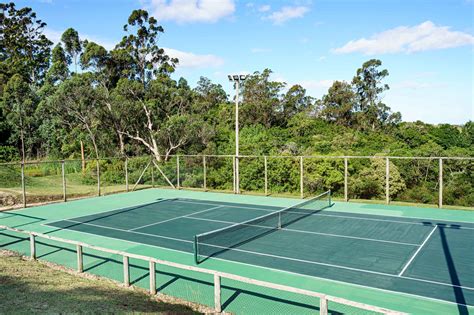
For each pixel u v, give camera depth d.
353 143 40.88
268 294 7.46
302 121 50.38
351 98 56.28
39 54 63.72
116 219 14.98
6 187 22.98
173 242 11.55
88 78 36.06
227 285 7.97
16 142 42.44
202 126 35.22
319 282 8.14
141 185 24.84
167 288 7.83
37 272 8.33
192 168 25.47
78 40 47.69
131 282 8.20
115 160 31.38
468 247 10.53
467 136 45.69
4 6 64.19
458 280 8.15
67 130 41.28
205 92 69.81
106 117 36.44
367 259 9.62
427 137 47.00
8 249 10.88
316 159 23.06
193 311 6.60
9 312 5.66
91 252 10.52
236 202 18.75
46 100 36.47
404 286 7.87
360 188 22.91
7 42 62.81
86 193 21.47
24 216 15.73
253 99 56.88
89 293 6.98
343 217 14.72
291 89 60.59
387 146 40.31
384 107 54.75
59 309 5.95
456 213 15.27
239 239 11.65
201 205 17.97
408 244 10.91
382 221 13.95
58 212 16.56
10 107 43.03
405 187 23.00
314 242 11.23
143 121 37.78
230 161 25.33
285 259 9.70
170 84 40.50
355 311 6.68
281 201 18.97
